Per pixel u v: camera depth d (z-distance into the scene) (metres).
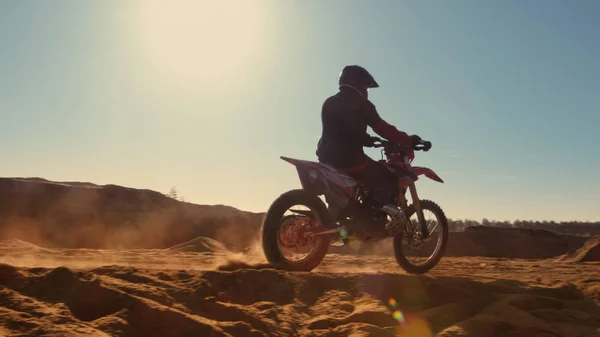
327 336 2.71
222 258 5.80
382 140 4.65
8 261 4.87
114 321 2.45
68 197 19.86
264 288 3.32
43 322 2.31
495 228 16.44
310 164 4.30
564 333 3.00
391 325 2.93
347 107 4.38
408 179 4.64
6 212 17.98
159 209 20.30
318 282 3.50
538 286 3.85
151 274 3.24
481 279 3.86
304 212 4.32
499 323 2.98
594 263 8.00
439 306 3.26
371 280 3.51
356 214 4.39
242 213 21.44
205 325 2.52
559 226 49.72
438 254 5.03
